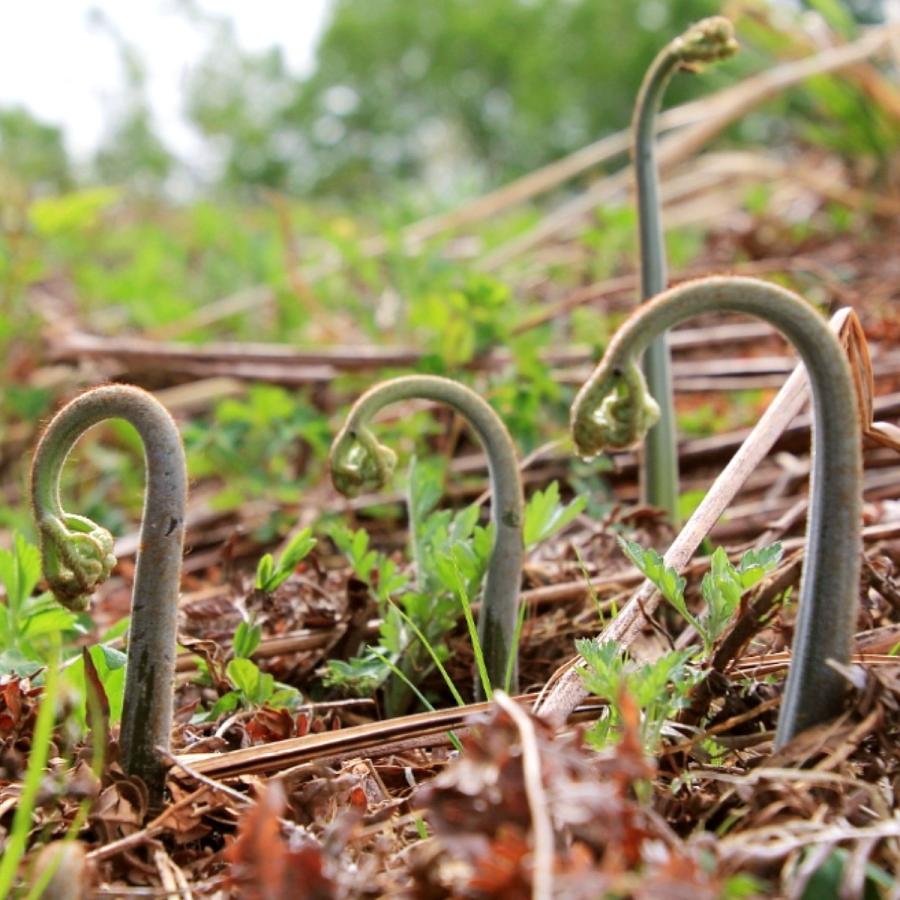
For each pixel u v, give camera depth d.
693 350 1.00
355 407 0.46
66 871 0.36
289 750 0.44
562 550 0.63
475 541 0.52
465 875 0.33
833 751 0.38
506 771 0.34
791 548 0.58
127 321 1.38
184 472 0.41
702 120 1.42
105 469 0.95
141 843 0.40
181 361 1.01
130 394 0.40
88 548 0.39
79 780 0.40
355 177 7.42
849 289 1.00
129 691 0.42
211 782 0.41
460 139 7.53
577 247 1.43
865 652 0.47
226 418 0.80
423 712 0.50
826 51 1.43
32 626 0.52
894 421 0.72
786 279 1.00
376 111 7.63
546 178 1.40
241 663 0.48
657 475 0.62
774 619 0.51
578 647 0.42
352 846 0.39
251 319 1.35
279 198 1.22
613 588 0.59
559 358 0.92
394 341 1.11
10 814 0.41
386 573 0.55
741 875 0.34
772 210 1.43
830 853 0.36
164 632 0.41
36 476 0.39
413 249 1.33
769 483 0.73
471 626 0.46
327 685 0.52
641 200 0.62
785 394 0.54
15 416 1.03
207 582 0.71
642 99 0.61
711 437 0.80
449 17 7.46
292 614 0.59
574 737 0.36
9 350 1.10
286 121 7.29
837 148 1.43
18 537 0.52
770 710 0.44
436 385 0.47
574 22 6.86
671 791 0.39
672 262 1.26
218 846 0.42
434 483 0.57
